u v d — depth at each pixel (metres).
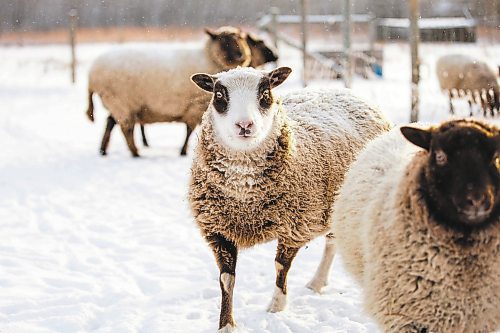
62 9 56.03
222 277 4.92
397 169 4.00
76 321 5.11
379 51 23.67
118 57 11.23
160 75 11.07
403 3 46.19
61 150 12.98
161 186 9.73
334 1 49.88
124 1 55.75
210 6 54.91
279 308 5.15
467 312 3.56
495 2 31.05
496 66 16.86
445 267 3.50
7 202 9.06
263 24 26.38
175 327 4.98
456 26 30.59
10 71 28.34
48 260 6.66
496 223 3.44
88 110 11.85
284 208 4.84
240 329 4.89
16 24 54.84
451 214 3.41
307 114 5.44
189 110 11.36
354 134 5.48
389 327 3.79
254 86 4.78
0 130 15.64
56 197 9.27
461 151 3.31
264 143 4.76
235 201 4.79
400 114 13.17
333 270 6.09
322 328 4.77
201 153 4.87
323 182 5.09
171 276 6.18
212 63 11.18
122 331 4.95
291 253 5.08
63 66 29.03
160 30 52.31
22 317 5.22
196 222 5.02
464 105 14.36
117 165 11.28
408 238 3.60
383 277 3.74
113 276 6.20
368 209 4.02
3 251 6.95
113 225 7.91
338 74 22.66
